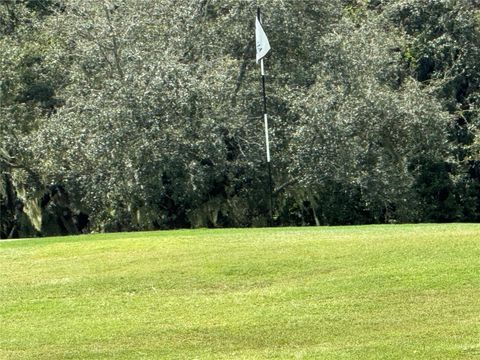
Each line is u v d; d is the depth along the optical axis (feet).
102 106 148.25
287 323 72.64
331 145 155.22
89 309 78.07
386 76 174.60
